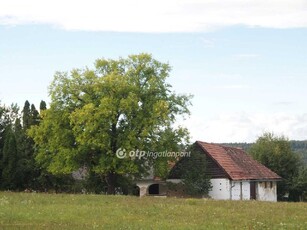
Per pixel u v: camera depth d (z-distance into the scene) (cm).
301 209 3309
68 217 2611
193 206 3388
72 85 6353
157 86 6391
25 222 2402
